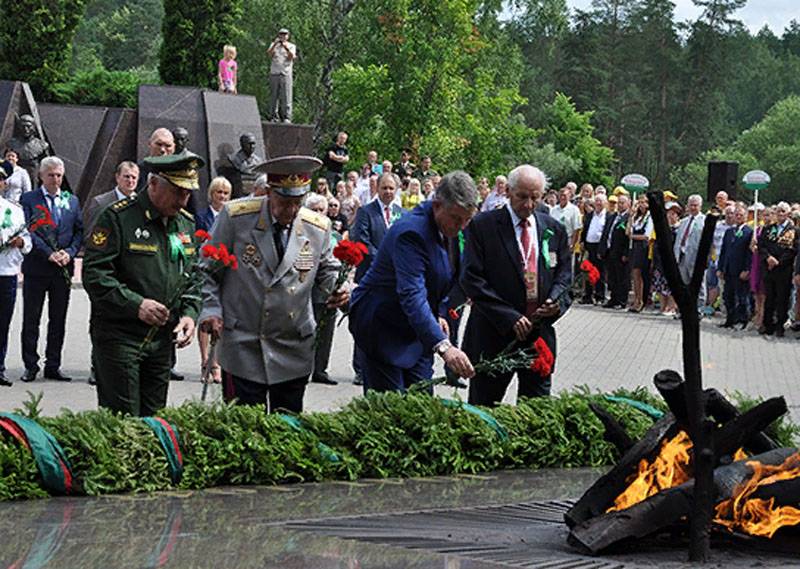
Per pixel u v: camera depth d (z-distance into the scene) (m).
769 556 5.08
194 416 6.89
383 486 6.98
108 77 42.16
